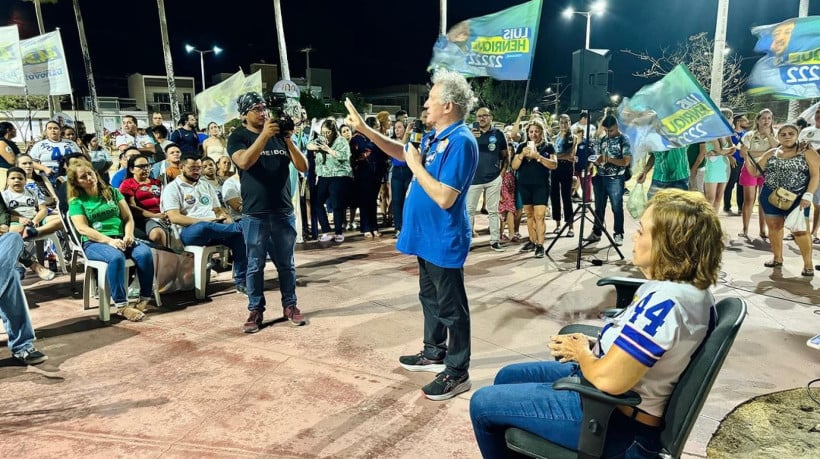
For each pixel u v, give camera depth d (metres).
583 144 9.30
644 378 1.67
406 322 4.34
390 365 3.57
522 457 2.02
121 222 4.79
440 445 2.67
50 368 3.55
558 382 1.71
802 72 5.54
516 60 6.08
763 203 5.80
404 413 2.97
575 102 6.31
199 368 3.54
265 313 4.59
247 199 4.04
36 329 4.26
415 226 3.09
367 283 5.46
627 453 1.70
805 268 5.53
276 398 3.13
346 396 3.16
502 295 5.05
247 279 4.14
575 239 7.64
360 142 7.72
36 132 22.58
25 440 2.72
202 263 4.94
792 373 3.42
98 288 4.63
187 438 2.73
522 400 1.88
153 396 3.17
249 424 2.86
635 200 6.77
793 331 4.09
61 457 2.58
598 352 1.81
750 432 2.79
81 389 3.26
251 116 3.99
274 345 3.90
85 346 3.92
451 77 2.91
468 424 2.87
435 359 3.47
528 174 6.49
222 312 4.64
